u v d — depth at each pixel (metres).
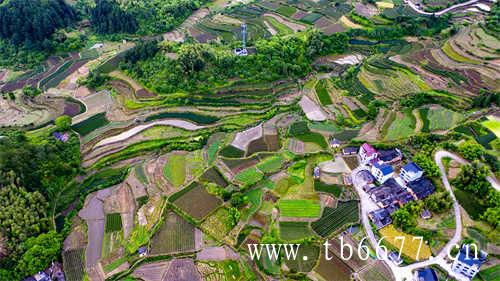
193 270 73.00
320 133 102.50
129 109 115.31
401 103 109.12
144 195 88.19
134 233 79.88
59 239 76.75
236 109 114.44
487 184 79.94
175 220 82.25
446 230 75.69
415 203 79.56
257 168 92.50
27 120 112.69
